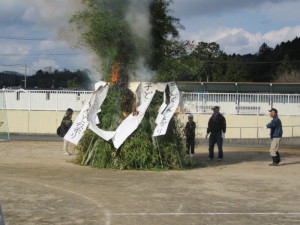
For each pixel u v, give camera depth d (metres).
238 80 58.28
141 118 12.92
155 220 7.23
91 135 13.59
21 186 9.84
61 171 12.28
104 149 13.06
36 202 8.28
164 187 10.17
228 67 59.00
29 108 30.86
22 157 15.63
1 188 9.54
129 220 7.19
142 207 8.12
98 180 10.94
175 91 13.36
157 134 12.79
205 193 9.55
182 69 13.77
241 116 29.77
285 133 29.59
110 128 13.10
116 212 7.70
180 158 13.52
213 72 58.75
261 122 29.62
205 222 7.14
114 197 8.94
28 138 26.62
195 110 29.44
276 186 10.59
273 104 29.84
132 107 13.33
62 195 8.99
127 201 8.59
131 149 12.92
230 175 12.30
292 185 10.77
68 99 30.62
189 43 14.06
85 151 13.99
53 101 30.75
